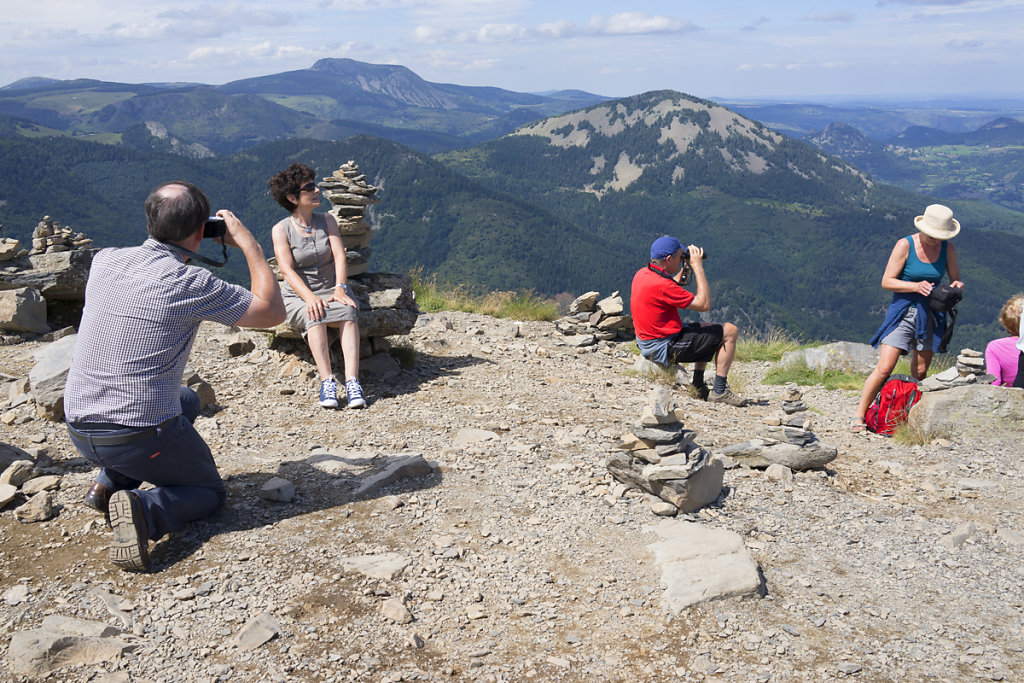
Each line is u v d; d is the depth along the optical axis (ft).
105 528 12.37
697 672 9.44
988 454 19.63
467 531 12.87
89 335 11.09
